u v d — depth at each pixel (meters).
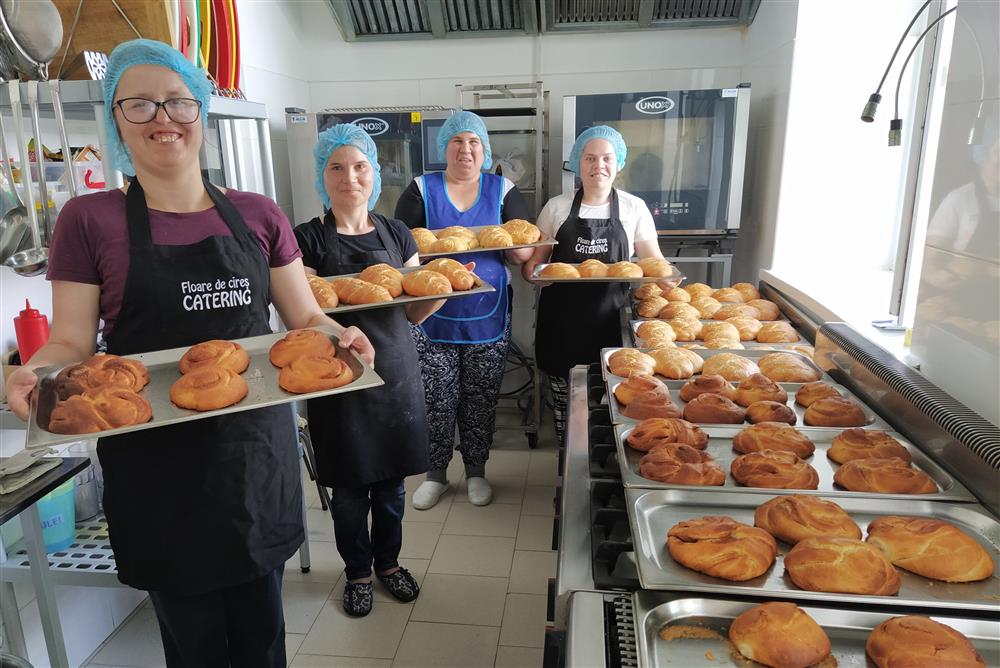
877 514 0.99
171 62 1.15
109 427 1.01
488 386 2.59
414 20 3.24
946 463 1.09
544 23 3.16
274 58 3.08
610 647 0.77
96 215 1.16
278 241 1.34
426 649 1.85
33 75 1.49
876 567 0.82
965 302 1.19
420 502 2.61
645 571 0.85
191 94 1.17
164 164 1.15
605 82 3.31
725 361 1.61
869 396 1.40
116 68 1.15
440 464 2.62
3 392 1.59
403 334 1.89
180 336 1.22
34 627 1.72
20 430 1.74
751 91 3.06
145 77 1.12
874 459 1.09
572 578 0.89
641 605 0.81
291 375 1.17
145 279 1.17
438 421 2.56
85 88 1.47
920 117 1.82
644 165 2.83
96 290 1.19
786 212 2.69
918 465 1.12
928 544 0.85
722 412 1.32
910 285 1.87
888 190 2.62
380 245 2.00
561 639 0.86
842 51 2.52
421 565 2.24
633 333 2.04
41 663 1.75
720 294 2.42
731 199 2.82
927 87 1.79
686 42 3.22
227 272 1.23
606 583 0.86
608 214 2.54
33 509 1.41
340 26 3.26
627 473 1.08
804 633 0.74
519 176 2.99
